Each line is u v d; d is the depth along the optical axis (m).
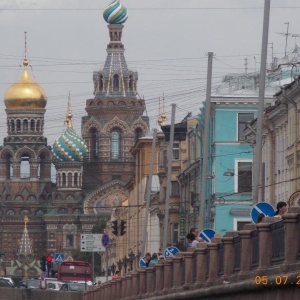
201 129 170.38
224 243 61.75
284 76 160.00
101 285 124.00
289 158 123.69
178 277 74.56
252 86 165.38
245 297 54.09
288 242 49.91
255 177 80.19
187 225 190.38
